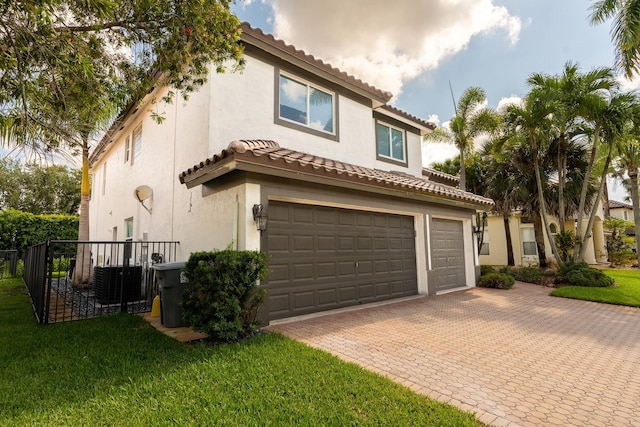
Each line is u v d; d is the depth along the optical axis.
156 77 8.62
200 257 5.57
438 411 3.31
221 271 5.45
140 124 12.12
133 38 5.75
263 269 5.85
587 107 12.64
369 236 9.20
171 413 3.20
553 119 13.37
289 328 6.46
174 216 9.21
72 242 6.94
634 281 13.68
